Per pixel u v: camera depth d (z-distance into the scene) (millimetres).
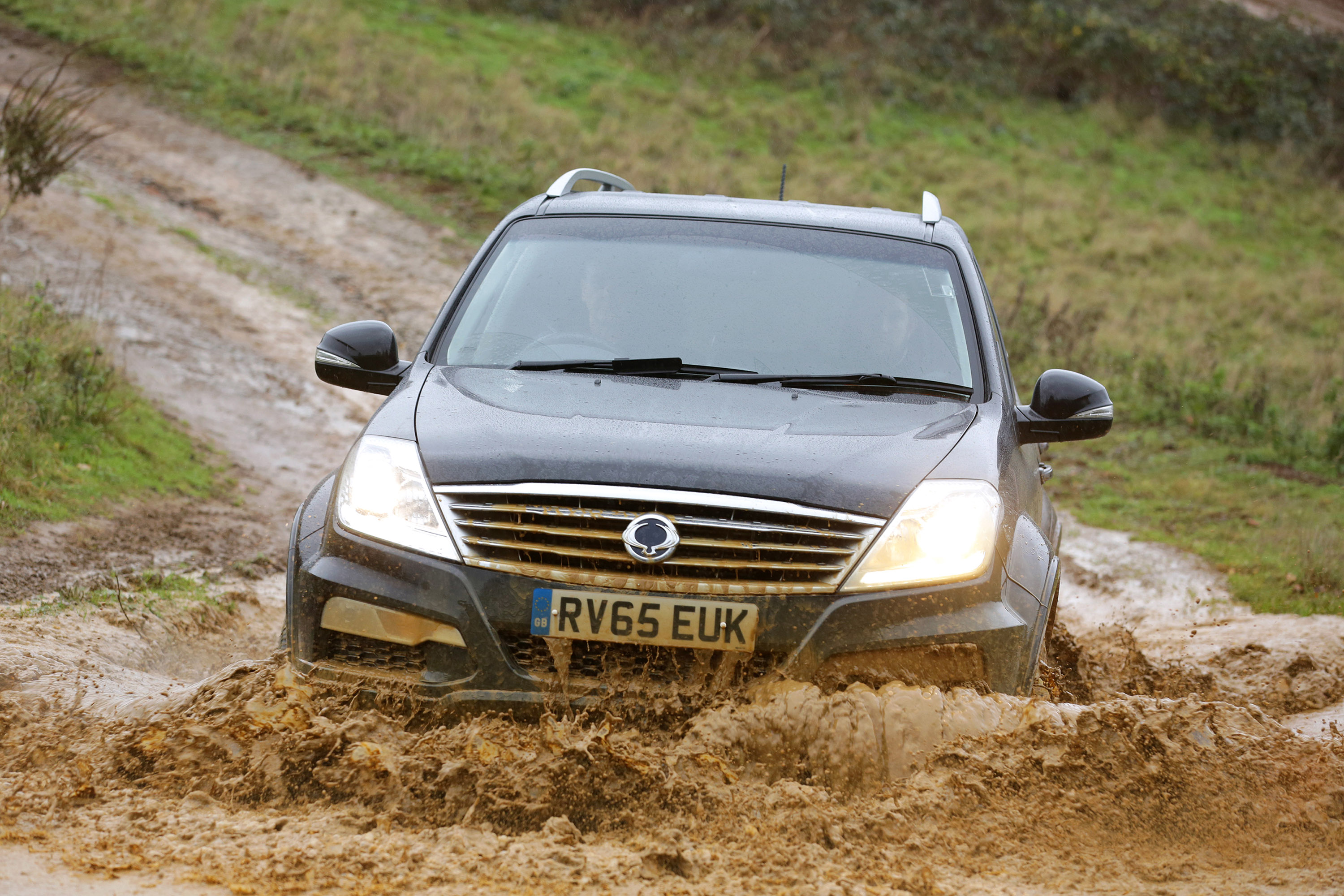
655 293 17156
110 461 31375
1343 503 41000
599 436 13477
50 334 35594
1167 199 107312
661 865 10516
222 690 13320
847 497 12812
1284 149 124062
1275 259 98062
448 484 13062
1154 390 55938
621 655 12477
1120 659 24266
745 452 13250
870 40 127938
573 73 110125
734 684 12406
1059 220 97000
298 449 40219
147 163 71438
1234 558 33750
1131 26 138125
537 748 11781
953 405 15656
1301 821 11922
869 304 17156
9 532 24641
